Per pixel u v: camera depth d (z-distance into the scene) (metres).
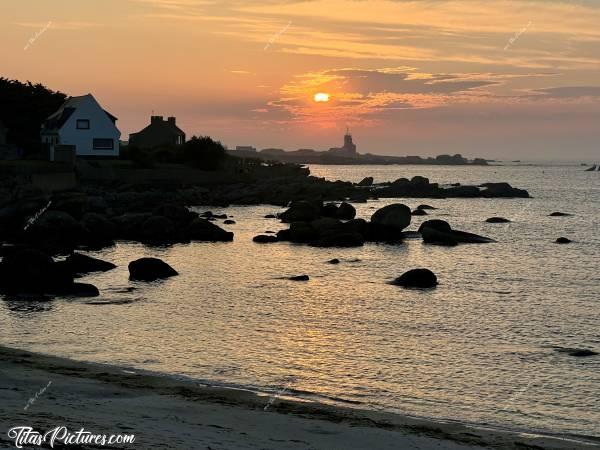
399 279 43.53
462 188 135.50
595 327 32.66
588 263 53.78
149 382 21.97
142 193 89.19
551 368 25.69
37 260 37.50
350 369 25.12
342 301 37.75
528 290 42.19
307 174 150.25
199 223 64.00
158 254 54.50
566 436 19.17
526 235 73.19
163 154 117.25
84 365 23.75
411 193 131.12
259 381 23.33
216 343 28.27
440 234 63.44
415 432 18.28
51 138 107.25
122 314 33.06
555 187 189.00
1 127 106.62
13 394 19.11
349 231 63.91
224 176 113.50
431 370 25.23
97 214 63.66
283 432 17.36
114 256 52.66
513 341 29.77
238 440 16.17
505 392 22.94
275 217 84.81
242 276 45.25
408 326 32.25
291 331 30.73
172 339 28.66
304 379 23.80
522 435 18.94
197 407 19.19
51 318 31.72
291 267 49.53
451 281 44.91
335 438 17.22
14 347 26.78
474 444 17.52
